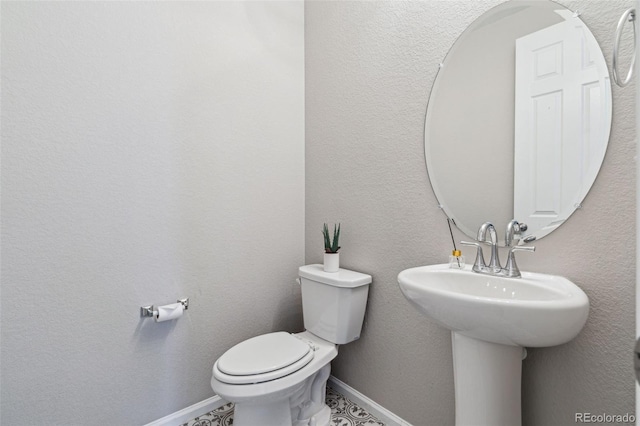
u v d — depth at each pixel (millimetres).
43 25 1205
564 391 1030
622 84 757
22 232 1182
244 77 1755
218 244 1667
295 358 1319
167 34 1497
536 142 1087
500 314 814
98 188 1326
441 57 1332
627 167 906
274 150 1881
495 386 1013
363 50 1640
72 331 1278
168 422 1511
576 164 1001
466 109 1262
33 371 1206
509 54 1150
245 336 1766
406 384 1469
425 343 1391
